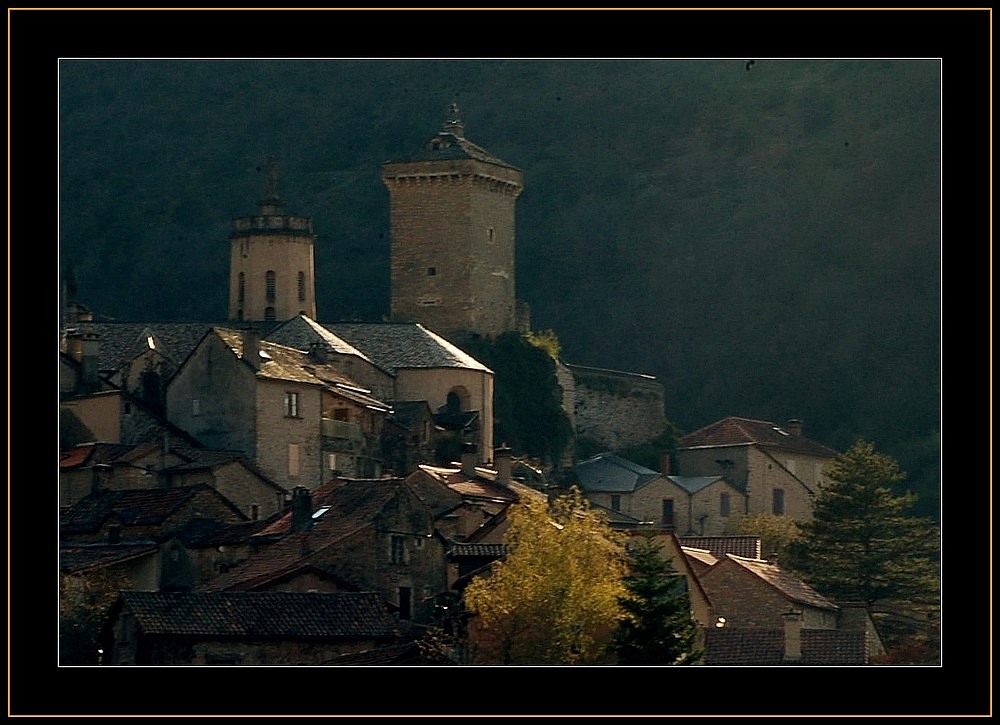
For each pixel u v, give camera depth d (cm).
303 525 15338
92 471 17750
